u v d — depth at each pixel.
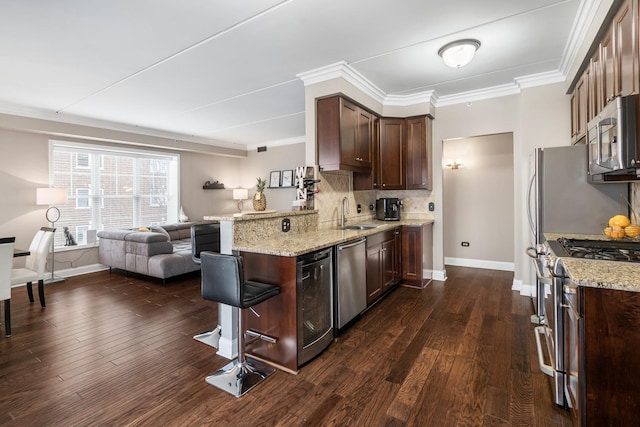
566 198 2.76
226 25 2.42
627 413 1.21
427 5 2.19
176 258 4.64
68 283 4.66
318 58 3.02
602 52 2.17
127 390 2.01
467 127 4.20
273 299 2.31
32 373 2.21
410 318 3.12
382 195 4.94
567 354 1.62
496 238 5.13
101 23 2.37
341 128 3.31
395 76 3.52
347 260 2.82
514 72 3.46
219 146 7.37
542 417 1.72
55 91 3.83
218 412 1.80
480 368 2.21
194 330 2.96
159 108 4.61
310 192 3.39
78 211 5.36
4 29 2.43
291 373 2.20
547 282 1.93
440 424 1.68
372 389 2.00
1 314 3.37
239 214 2.69
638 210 2.40
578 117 3.03
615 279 1.25
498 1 2.16
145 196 6.34
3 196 4.52
